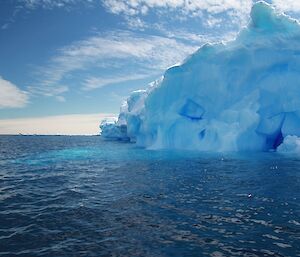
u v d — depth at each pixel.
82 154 31.34
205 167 18.70
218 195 11.84
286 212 9.45
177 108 28.42
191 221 8.86
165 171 17.84
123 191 13.15
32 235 8.03
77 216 9.66
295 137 24.75
